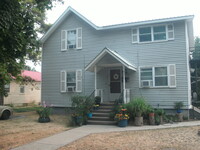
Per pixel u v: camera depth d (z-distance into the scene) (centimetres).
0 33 520
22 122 1213
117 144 682
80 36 1598
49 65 1681
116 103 1212
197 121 1168
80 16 1548
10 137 812
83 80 1556
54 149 632
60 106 1602
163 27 1368
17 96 2520
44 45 1716
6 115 1347
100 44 1530
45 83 1677
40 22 2112
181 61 1294
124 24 1427
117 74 1475
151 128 959
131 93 1400
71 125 1084
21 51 633
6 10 522
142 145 665
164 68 1337
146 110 1097
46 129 984
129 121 1106
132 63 1419
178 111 1235
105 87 1496
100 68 1486
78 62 1584
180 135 800
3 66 557
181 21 1318
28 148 645
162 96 1323
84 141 729
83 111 1136
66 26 1655
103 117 1152
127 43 1452
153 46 1377
